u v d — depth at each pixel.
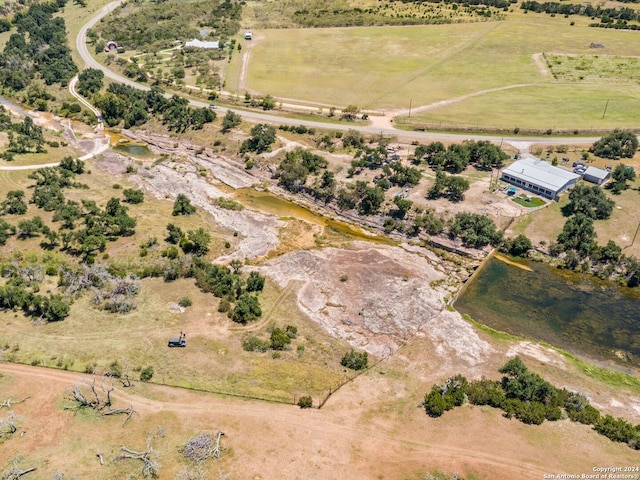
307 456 71.44
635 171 147.38
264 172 159.38
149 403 79.00
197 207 143.50
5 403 77.94
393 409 80.12
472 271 117.50
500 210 133.00
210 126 184.12
